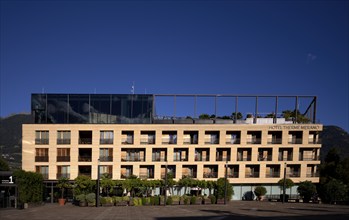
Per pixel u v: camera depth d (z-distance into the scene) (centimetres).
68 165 4375
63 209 2748
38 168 4353
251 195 4741
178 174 4547
